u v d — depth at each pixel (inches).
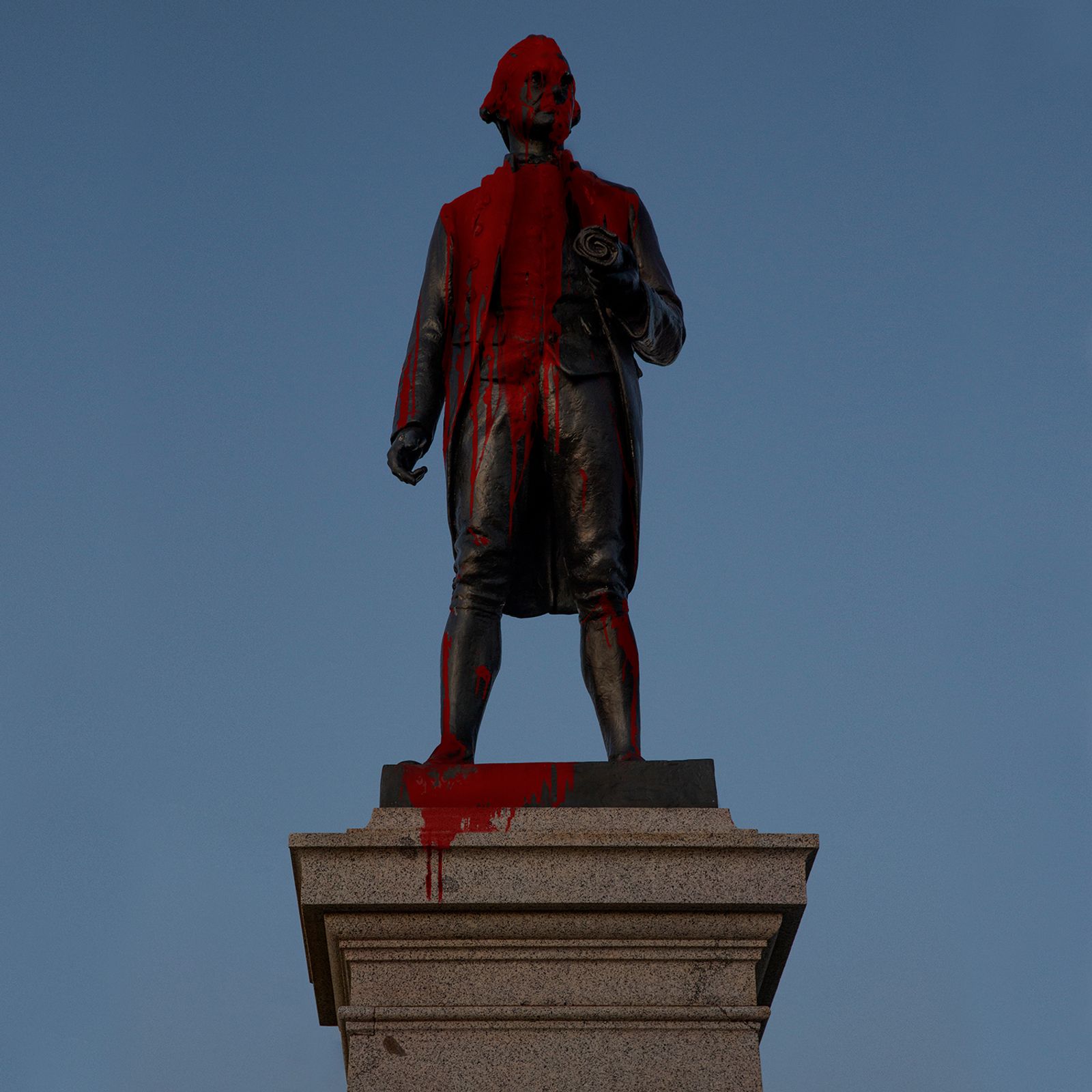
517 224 892.6
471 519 844.6
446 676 821.9
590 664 837.2
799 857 743.1
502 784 773.3
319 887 730.2
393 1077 704.4
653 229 922.1
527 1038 713.0
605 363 868.0
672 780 773.9
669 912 736.3
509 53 941.8
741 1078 709.3
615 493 853.8
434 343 882.8
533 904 728.3
